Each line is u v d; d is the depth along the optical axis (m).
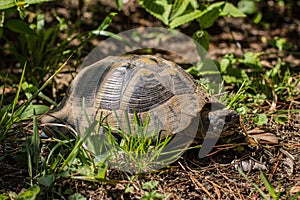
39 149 3.21
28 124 3.89
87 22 6.62
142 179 3.23
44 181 2.98
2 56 5.85
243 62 4.98
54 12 6.12
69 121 3.53
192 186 3.22
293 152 3.65
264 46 6.35
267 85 4.66
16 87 4.68
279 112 4.23
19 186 3.19
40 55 4.96
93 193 3.12
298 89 4.82
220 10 4.77
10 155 3.49
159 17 4.74
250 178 3.33
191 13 4.69
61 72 5.24
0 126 3.61
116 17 6.83
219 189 3.20
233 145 3.58
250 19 7.10
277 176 3.36
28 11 5.64
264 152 3.60
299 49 6.22
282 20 7.14
